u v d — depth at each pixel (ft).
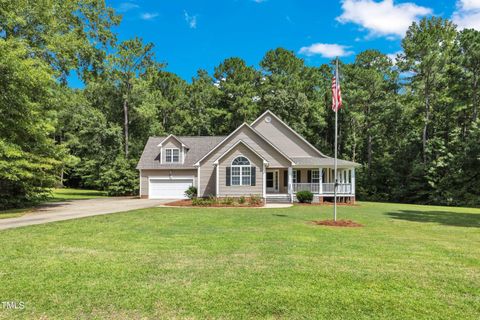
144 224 36.52
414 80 113.70
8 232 30.30
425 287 16.29
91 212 51.01
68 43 73.61
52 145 66.49
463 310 13.64
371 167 126.21
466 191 93.45
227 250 23.58
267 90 146.10
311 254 22.68
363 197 119.85
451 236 31.68
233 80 154.40
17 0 65.57
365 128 135.74
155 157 99.96
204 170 82.43
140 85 126.93
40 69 57.52
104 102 131.23
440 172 101.09
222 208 59.98
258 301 14.24
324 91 149.38
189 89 173.47
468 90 101.71
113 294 14.85
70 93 84.38
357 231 33.58
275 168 85.81
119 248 23.90
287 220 41.83
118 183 108.37
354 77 142.92
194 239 27.66
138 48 126.72
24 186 60.39
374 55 144.25
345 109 135.54
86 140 126.82
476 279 17.63
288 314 13.01
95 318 12.54
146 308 13.44
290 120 135.64
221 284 16.26
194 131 155.84
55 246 24.40
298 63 156.76
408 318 12.82
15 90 53.36
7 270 18.22
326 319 12.60
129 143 127.03
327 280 17.07
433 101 111.96
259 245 25.48
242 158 74.95
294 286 16.10
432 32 108.47
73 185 165.37
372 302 14.30
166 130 164.55
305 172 90.58
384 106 127.24
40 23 70.79
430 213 58.54
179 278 17.12
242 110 141.59
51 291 15.14
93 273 17.80
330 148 146.51
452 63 105.91
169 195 96.32
